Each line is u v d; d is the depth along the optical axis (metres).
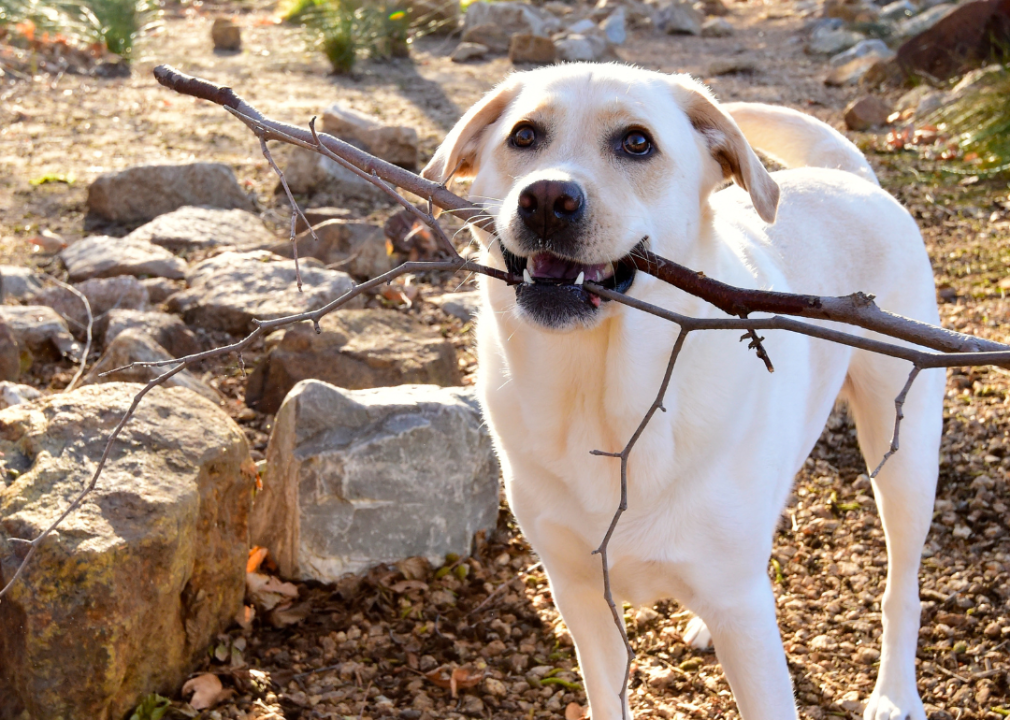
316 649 1.42
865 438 1.43
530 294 1.13
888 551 1.42
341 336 1.79
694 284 1.01
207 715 1.31
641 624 1.49
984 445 1.72
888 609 1.41
